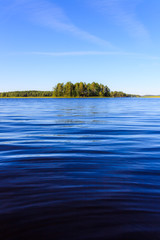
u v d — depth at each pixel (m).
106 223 3.50
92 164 6.75
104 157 7.57
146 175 5.74
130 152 8.26
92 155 7.84
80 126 15.97
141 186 5.00
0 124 17.34
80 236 3.19
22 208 3.97
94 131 13.59
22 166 6.55
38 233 3.26
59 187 4.94
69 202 4.20
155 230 3.32
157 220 3.58
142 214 3.76
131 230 3.32
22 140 10.74
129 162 6.96
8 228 3.38
